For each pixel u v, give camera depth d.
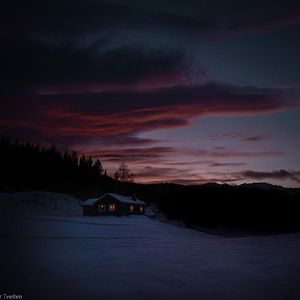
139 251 18.00
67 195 84.50
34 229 25.55
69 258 14.91
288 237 25.22
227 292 9.55
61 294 9.16
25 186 92.56
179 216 74.38
